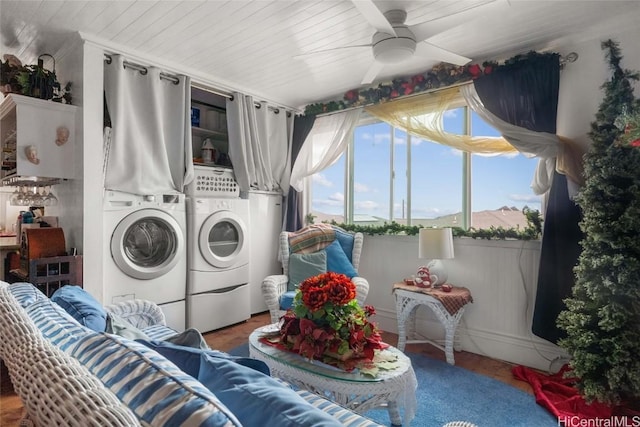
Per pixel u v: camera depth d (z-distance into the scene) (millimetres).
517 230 2783
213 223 3305
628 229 1977
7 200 4402
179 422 588
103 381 724
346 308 1787
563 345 2164
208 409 609
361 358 1711
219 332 3340
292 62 3051
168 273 3027
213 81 3418
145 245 2988
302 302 1833
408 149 3520
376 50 2205
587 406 2020
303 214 4223
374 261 3600
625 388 1930
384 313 3518
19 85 2582
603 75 2480
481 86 2854
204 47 2777
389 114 3443
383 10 2223
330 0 2146
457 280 3061
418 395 2211
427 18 2340
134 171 2844
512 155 2936
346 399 1550
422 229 2900
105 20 2391
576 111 2582
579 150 2551
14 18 2367
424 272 2961
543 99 2621
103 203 2674
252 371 882
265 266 3932
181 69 3162
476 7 1829
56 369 706
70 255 2543
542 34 2549
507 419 1954
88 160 2598
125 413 599
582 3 2176
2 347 912
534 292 2701
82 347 851
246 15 2316
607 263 2000
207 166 3461
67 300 1444
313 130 4113
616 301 1967
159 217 2965
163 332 1951
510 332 2797
